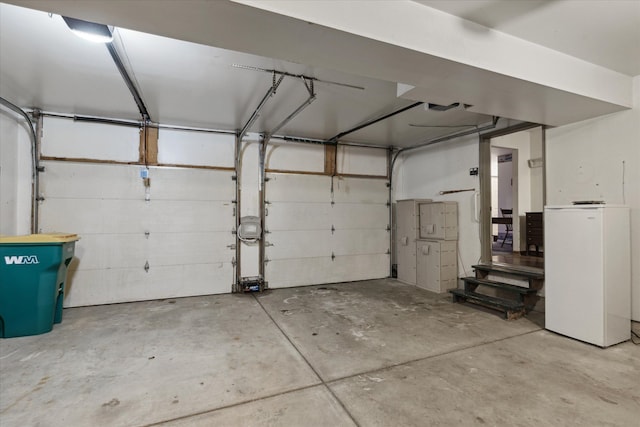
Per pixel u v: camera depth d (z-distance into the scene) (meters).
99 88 3.30
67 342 2.86
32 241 3.02
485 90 2.59
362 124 4.58
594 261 2.69
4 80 3.11
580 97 2.71
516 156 6.46
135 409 1.85
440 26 2.05
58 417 1.78
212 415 1.79
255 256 4.99
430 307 3.96
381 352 2.62
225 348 2.72
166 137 4.51
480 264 4.59
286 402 1.92
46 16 2.09
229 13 1.59
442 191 5.34
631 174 2.99
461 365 2.37
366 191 5.85
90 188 4.14
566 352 2.58
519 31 2.27
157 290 4.41
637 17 2.09
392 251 6.07
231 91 3.36
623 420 1.72
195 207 4.64
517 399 1.92
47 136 3.97
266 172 5.08
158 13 1.59
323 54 2.03
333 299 4.39
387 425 1.70
